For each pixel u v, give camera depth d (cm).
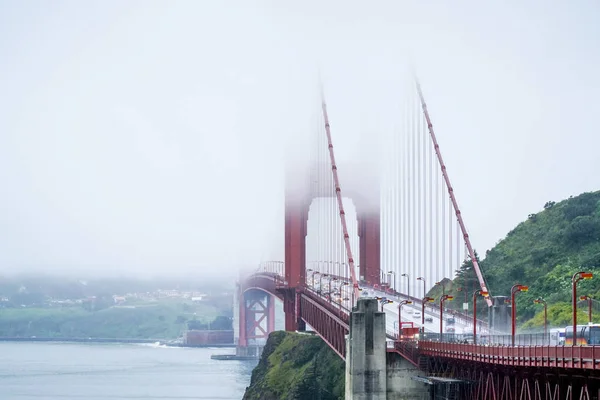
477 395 12531
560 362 9538
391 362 15112
